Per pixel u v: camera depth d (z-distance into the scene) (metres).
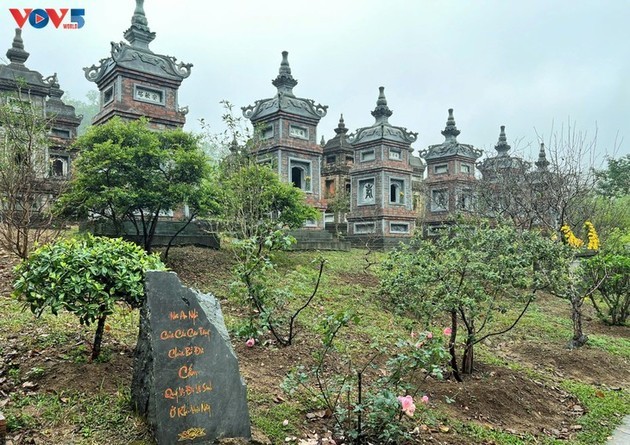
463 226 6.95
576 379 7.52
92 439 3.62
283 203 11.84
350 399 4.99
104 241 5.06
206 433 3.78
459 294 6.16
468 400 5.73
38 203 9.71
